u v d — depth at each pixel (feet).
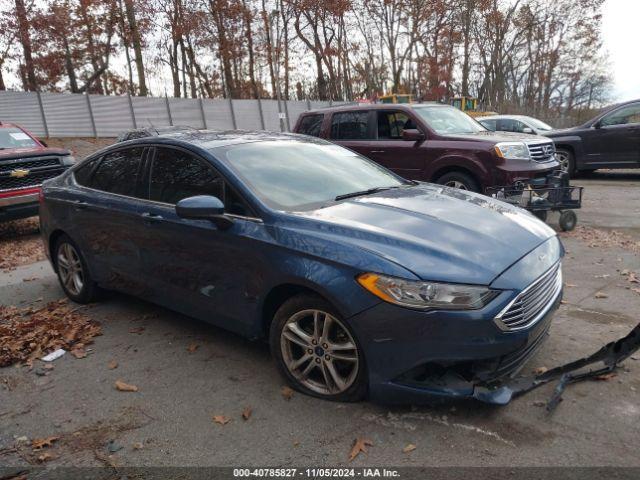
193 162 13.28
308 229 10.66
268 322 11.78
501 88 157.58
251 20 128.77
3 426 10.64
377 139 29.68
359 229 10.32
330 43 141.59
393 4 131.75
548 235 11.61
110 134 101.71
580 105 189.16
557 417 9.73
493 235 10.59
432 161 27.04
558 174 26.53
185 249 12.84
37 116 92.89
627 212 29.76
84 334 14.93
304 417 10.23
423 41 141.79
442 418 9.86
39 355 13.74
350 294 9.61
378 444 9.25
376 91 148.97
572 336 13.28
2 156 29.07
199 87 150.30
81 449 9.71
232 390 11.46
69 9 108.37
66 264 17.85
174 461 9.19
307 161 14.03
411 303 9.10
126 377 12.37
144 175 14.56
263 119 124.36
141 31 117.70
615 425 9.43
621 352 10.75
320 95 144.56
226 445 9.54
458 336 9.01
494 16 142.92
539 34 159.94
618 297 15.99
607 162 41.50
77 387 12.05
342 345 10.15
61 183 17.78
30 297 19.12
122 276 15.34
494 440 9.16
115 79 140.87
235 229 11.58
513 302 9.31
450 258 9.50
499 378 9.69
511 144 24.95
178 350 13.66
